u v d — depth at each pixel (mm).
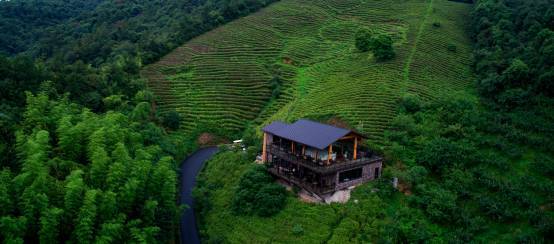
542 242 43781
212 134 85562
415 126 63500
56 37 147875
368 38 108688
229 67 109938
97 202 40188
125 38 137625
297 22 140000
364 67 96000
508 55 87125
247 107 92562
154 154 59656
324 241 44875
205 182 64812
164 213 49719
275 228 48531
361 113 70438
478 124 63969
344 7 149625
